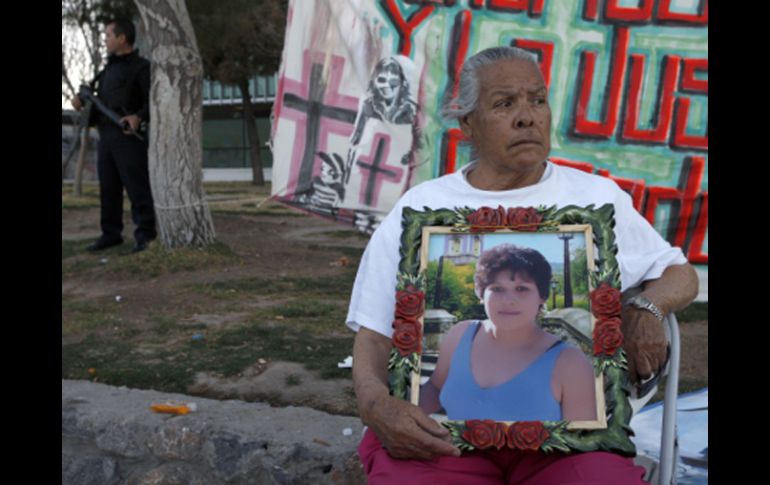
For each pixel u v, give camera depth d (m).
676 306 1.98
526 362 1.88
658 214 4.86
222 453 3.13
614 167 4.89
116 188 7.42
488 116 2.02
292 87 5.28
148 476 3.31
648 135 4.84
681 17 4.70
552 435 1.80
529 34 4.92
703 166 4.78
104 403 3.61
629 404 1.82
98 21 12.73
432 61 5.05
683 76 4.73
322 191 5.29
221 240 8.14
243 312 5.12
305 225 10.20
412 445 1.81
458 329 1.93
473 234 2.00
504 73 2.02
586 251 1.94
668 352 2.01
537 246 1.96
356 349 2.05
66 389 3.84
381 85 5.13
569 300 1.91
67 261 7.08
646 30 4.77
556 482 1.78
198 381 3.83
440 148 5.09
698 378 3.72
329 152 5.27
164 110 6.66
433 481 1.83
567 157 4.94
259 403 3.51
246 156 27.42
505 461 1.90
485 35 4.97
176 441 3.25
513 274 1.94
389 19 5.09
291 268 6.68
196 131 6.81
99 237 8.31
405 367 1.90
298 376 3.78
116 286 6.07
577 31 4.86
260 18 14.98
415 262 2.00
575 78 4.88
